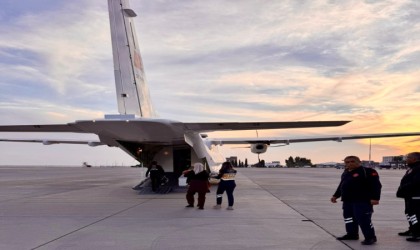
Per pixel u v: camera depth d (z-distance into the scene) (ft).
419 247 24.38
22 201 50.03
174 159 76.33
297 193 61.36
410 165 26.89
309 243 25.41
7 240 26.43
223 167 42.45
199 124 54.19
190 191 43.01
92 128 57.06
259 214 38.32
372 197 25.16
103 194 60.18
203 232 28.99
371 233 25.13
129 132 58.90
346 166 26.53
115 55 61.05
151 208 43.04
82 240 26.35
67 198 53.98
